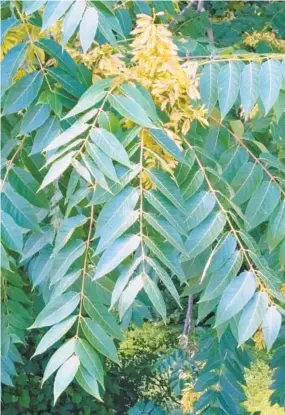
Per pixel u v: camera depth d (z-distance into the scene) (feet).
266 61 4.73
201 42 7.18
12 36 4.62
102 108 4.15
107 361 15.05
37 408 13.50
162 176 4.14
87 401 13.88
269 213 5.15
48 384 13.58
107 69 4.56
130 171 4.12
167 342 18.57
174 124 4.51
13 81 4.77
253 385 18.17
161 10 5.74
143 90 4.25
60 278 4.48
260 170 5.23
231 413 8.28
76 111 4.07
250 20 9.73
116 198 4.11
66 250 4.54
